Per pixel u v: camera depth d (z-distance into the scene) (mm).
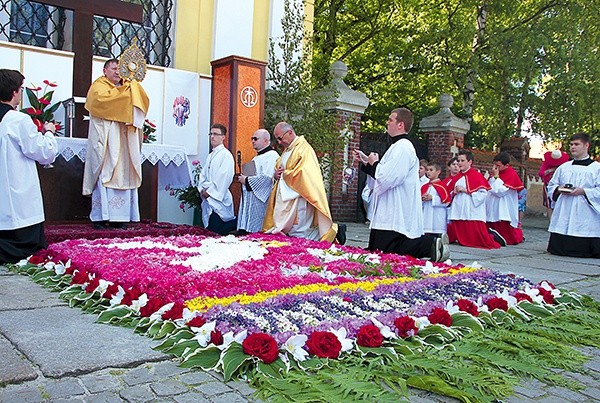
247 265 4789
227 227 8164
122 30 9562
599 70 15992
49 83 7777
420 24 18078
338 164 12023
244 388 2453
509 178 10375
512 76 17266
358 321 3170
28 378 2404
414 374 2668
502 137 18734
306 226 7465
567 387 2754
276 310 3322
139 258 4844
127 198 7168
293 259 5238
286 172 7297
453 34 16219
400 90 20000
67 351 2746
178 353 2785
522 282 4938
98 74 8789
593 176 8508
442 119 15469
